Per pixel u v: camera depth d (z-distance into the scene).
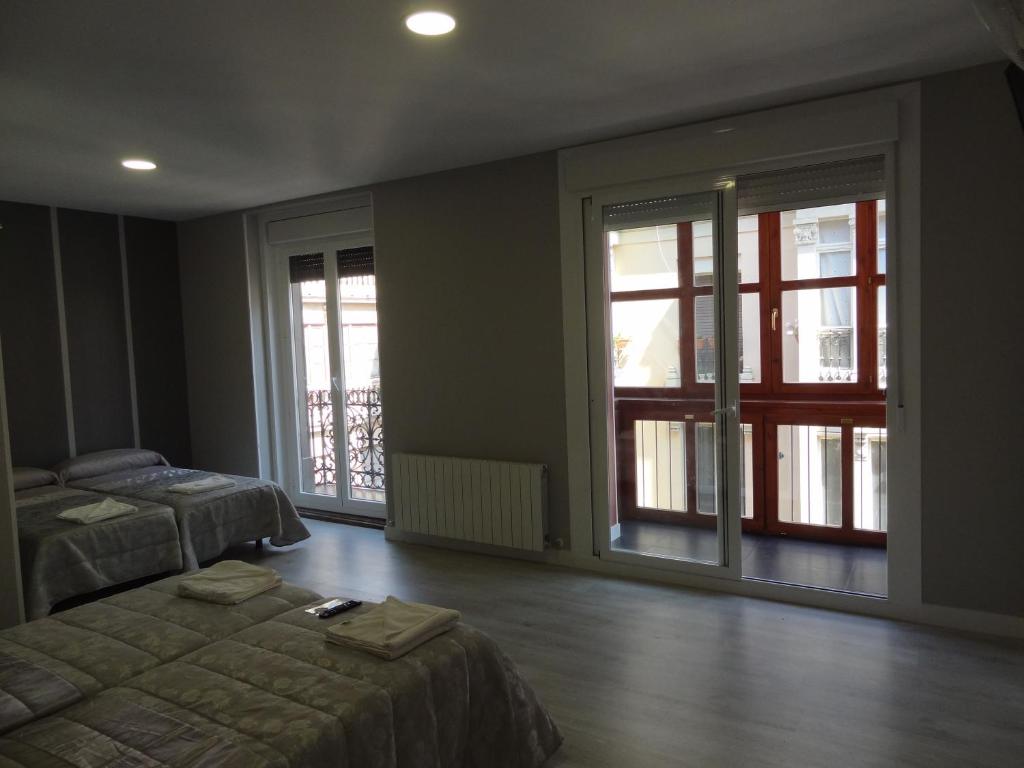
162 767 1.55
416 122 3.49
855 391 4.63
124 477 4.96
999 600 3.14
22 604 3.34
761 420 4.86
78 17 2.23
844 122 3.26
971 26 2.58
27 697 1.86
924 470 3.26
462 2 2.22
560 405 4.25
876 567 4.17
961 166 3.09
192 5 2.17
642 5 2.30
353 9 2.24
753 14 2.41
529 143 3.98
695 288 3.79
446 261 4.61
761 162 3.52
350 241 5.34
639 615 3.53
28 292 5.07
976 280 3.09
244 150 3.89
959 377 3.15
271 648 2.13
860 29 2.58
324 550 4.82
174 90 2.93
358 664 2.00
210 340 5.96
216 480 4.71
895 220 3.24
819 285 4.67
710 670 2.93
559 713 2.63
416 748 1.90
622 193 3.93
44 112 3.14
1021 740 2.37
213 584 2.65
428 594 3.91
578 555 4.27
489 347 4.49
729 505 3.77
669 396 3.93
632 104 3.35
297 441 5.86
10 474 3.29
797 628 3.32
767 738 2.43
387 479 5.05
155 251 5.90
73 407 5.33
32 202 5.07
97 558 3.72
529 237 4.27
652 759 2.33
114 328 5.60
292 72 2.78
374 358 5.33
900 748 2.35
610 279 4.03
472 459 4.57
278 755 1.59
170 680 1.95
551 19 2.38
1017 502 3.08
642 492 4.07
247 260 5.66
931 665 2.90
